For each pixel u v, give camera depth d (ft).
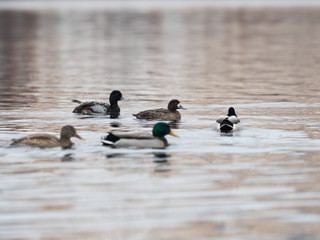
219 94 101.50
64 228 37.60
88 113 81.05
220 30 262.47
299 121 74.49
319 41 208.74
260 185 45.93
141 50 186.80
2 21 321.32
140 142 57.98
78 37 231.71
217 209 40.68
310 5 496.23
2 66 146.92
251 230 37.22
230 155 55.52
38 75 130.00
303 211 40.19
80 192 44.32
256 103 90.84
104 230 37.29
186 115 80.64
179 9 442.50
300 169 50.49
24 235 36.63
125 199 42.73
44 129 69.56
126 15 369.30
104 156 54.80
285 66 143.43
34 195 43.65
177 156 55.01
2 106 87.86
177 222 38.45
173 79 123.34
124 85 114.42
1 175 48.70
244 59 160.97
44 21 320.91
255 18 337.93
